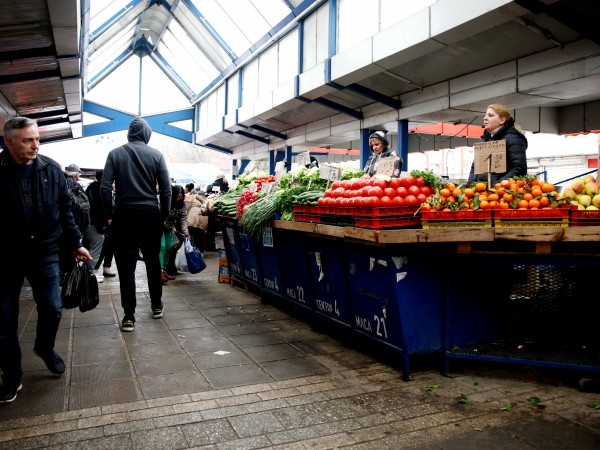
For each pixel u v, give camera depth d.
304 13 14.38
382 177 3.80
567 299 4.02
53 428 2.83
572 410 3.10
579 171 22.75
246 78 20.09
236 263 7.17
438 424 2.92
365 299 3.99
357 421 2.96
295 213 4.92
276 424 2.91
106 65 25.94
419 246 3.61
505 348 3.74
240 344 4.48
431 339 3.70
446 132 16.89
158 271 5.34
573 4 7.34
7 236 3.16
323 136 17.25
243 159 27.39
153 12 22.19
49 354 3.54
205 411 3.08
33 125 3.15
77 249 3.75
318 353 4.23
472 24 8.09
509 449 2.63
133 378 3.62
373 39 10.55
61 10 7.81
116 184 4.91
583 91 9.16
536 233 3.11
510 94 9.51
